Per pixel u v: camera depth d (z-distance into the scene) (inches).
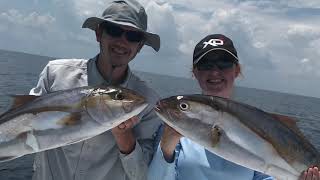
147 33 30.4
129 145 29.3
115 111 26.0
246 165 24.3
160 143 29.3
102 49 30.6
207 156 30.8
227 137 23.9
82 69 31.9
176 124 24.0
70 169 30.9
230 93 32.8
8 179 71.1
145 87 32.4
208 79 31.9
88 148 30.5
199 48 32.2
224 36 32.4
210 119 23.8
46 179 31.8
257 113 24.7
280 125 25.1
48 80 31.9
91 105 25.9
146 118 31.6
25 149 26.2
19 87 240.4
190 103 24.0
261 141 24.4
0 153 26.3
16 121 26.2
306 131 208.5
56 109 26.0
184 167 31.0
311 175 24.7
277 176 24.7
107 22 29.6
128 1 30.7
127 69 31.8
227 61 31.4
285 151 24.7
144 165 30.1
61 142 26.0
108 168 31.2
